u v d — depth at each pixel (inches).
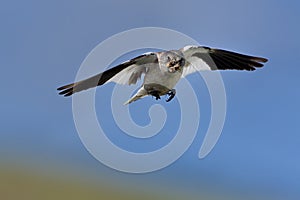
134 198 1605.6
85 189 1616.6
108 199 1573.6
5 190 1536.7
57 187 1604.3
